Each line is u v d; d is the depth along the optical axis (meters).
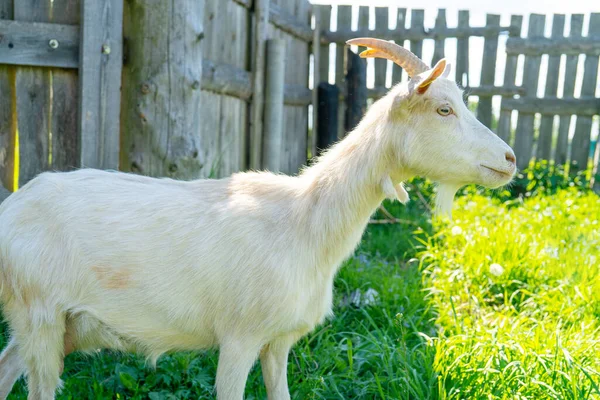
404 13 9.29
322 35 9.22
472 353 3.25
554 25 9.34
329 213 2.68
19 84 3.74
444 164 2.66
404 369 3.21
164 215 2.71
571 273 4.71
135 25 3.86
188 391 3.15
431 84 2.62
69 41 3.75
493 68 9.43
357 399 3.16
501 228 5.46
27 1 3.69
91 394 3.11
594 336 3.81
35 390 2.72
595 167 9.47
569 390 2.96
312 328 2.83
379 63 9.36
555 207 7.16
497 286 4.61
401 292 4.27
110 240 2.65
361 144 2.71
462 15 9.30
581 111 9.38
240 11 6.14
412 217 7.11
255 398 3.13
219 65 5.54
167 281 2.67
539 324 3.87
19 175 3.80
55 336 2.68
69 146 3.87
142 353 2.88
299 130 8.42
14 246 2.63
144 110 3.89
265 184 2.85
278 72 6.47
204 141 5.41
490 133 2.69
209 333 2.78
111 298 2.68
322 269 2.72
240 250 2.65
